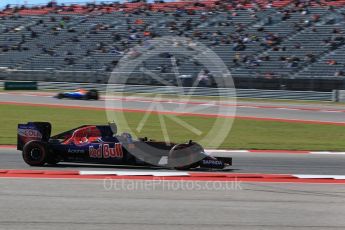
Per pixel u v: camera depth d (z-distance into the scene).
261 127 29.27
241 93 49.94
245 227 8.32
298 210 9.62
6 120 29.30
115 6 75.81
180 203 10.04
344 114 37.09
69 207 9.47
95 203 9.86
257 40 58.94
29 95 49.34
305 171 15.23
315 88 47.31
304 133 26.98
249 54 56.81
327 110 39.78
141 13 71.44
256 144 22.39
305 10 62.38
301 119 33.78
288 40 57.78
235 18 64.56
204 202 10.19
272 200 10.54
